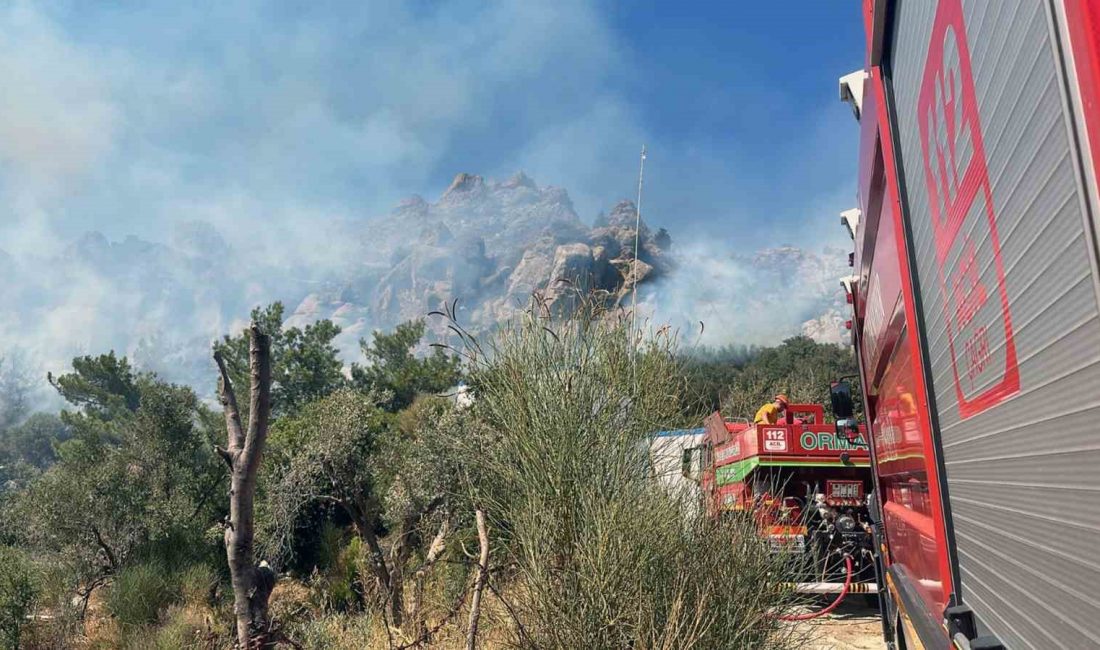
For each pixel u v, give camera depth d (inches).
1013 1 71.5
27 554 516.1
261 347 181.8
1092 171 56.1
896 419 211.6
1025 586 85.5
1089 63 55.1
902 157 138.1
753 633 206.1
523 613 209.2
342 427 462.9
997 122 78.7
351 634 277.0
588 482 216.2
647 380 236.8
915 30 115.3
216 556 584.7
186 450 647.1
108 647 419.2
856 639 337.1
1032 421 78.1
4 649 401.1
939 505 131.4
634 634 190.7
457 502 297.7
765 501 268.4
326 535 518.6
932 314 125.0
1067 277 64.4
